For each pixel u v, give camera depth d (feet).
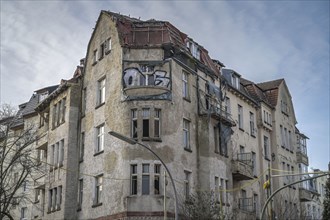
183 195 107.96
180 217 103.81
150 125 107.14
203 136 118.42
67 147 123.65
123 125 107.76
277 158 157.48
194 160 115.14
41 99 160.66
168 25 119.03
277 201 146.51
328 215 177.27
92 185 114.01
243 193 135.85
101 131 116.88
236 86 145.69
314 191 190.60
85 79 128.06
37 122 155.02
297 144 181.78
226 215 112.47
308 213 178.19
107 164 109.91
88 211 113.19
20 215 150.00
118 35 116.47
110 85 115.34
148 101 108.58
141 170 103.65
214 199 110.93
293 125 179.11
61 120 130.72
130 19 126.21
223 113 127.13
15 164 127.13
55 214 122.83
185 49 119.85
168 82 111.45
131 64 112.27
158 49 114.01
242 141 140.46
